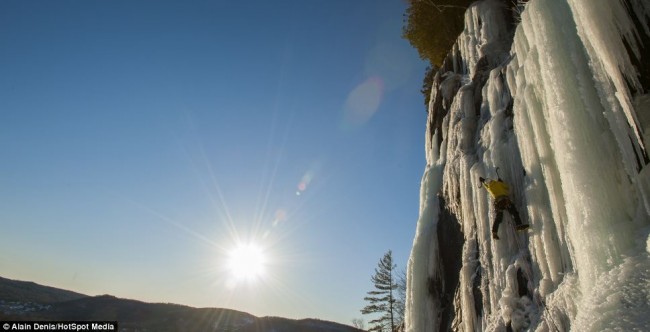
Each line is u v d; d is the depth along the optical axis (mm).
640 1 4645
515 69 7738
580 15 4766
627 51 4633
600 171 4602
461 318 8109
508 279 6266
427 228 10531
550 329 4887
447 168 10164
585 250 4395
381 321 47938
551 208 5598
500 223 6965
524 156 6484
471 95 10391
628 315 3344
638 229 4188
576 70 5109
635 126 4387
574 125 4930
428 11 16422
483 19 11695
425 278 9977
